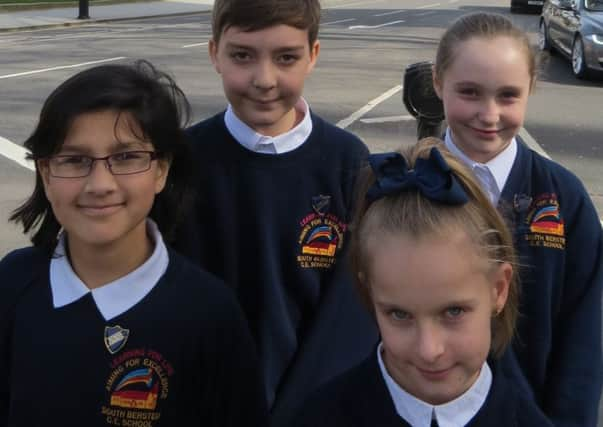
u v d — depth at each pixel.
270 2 2.16
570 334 2.20
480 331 1.54
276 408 2.24
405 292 1.51
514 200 2.25
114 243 1.84
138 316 1.83
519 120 2.22
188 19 25.44
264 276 2.31
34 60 14.20
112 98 1.76
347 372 1.74
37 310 1.85
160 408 1.84
